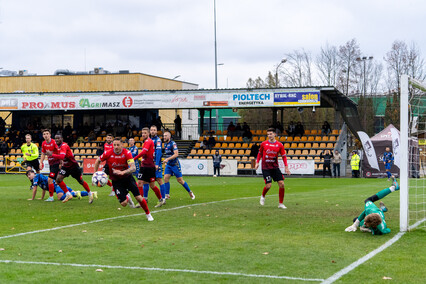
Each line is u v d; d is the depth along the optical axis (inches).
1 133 1637.6
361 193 730.8
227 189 813.9
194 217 456.8
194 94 1379.2
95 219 446.9
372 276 252.1
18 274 256.1
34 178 617.9
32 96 1465.3
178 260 286.8
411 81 401.7
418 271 261.6
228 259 289.1
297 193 733.9
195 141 1546.5
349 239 347.6
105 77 1884.8
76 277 251.0
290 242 337.4
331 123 2090.3
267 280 245.4
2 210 512.1
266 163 530.3
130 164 428.5
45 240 345.4
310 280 245.1
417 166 591.2
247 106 1346.0
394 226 403.9
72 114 1667.1
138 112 1606.8
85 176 1232.8
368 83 2156.7
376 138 1253.1
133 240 345.7
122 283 241.4
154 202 583.8
